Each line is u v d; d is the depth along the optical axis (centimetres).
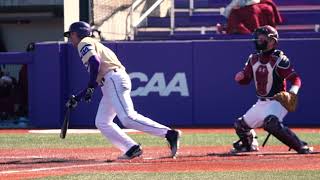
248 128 2947
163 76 4922
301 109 4844
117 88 2681
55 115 4931
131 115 2700
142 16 6206
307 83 4825
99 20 6172
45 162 2720
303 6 6250
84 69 4950
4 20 6725
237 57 4844
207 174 2264
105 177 2203
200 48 4884
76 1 6250
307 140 3712
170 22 6266
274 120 2825
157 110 4928
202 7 6450
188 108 4912
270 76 2831
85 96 2661
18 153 3139
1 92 5306
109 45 4922
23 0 6619
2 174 2331
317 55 4816
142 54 4919
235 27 5331
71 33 2714
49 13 6569
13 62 4975
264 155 2855
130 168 2464
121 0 6681
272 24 5369
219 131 4462
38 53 4941
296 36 5316
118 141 2756
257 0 5359
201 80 4891
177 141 2742
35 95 4972
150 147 3347
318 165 2494
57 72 4922
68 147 3425
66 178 2188
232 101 4869
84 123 4950
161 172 2330
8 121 5294
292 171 2316
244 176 2208
